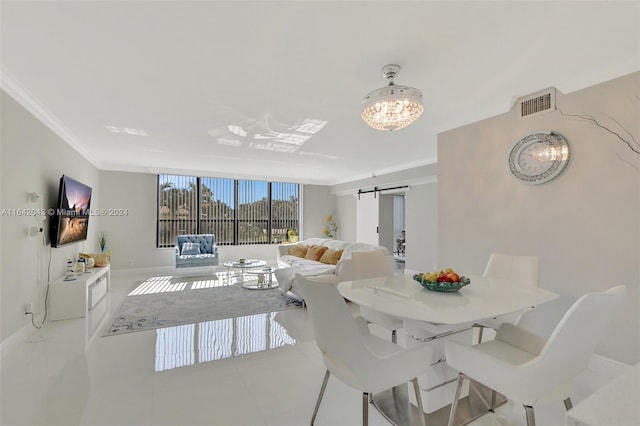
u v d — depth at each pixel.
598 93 2.34
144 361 2.51
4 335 2.61
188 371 2.35
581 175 2.43
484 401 1.93
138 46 2.01
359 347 1.36
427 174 5.80
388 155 5.36
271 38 1.92
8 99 2.61
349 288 1.99
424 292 1.87
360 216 7.89
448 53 2.09
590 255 2.38
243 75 2.40
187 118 3.38
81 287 3.57
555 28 1.81
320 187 8.86
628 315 2.18
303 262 5.47
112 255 6.31
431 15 1.70
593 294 1.23
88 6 1.62
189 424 1.73
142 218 6.61
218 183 7.53
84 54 2.10
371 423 1.75
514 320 2.16
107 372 2.31
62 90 2.68
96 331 3.16
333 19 1.73
